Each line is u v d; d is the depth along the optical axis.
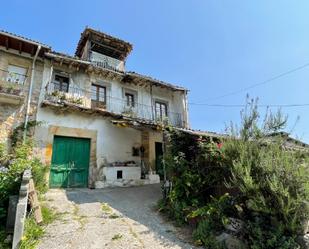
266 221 4.30
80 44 15.09
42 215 5.34
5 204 4.76
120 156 11.45
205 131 8.37
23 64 10.23
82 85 11.74
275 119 5.45
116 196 8.18
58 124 10.16
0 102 9.07
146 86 14.28
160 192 8.88
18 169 5.69
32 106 9.75
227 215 4.93
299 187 4.18
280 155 4.73
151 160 12.36
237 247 4.19
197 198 6.02
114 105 12.62
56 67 11.25
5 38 9.48
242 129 5.51
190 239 4.81
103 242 4.36
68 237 4.46
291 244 3.86
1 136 8.73
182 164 6.48
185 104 14.86
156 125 10.76
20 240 3.79
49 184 9.29
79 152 10.48
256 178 4.63
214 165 5.95
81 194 8.24
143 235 4.85
